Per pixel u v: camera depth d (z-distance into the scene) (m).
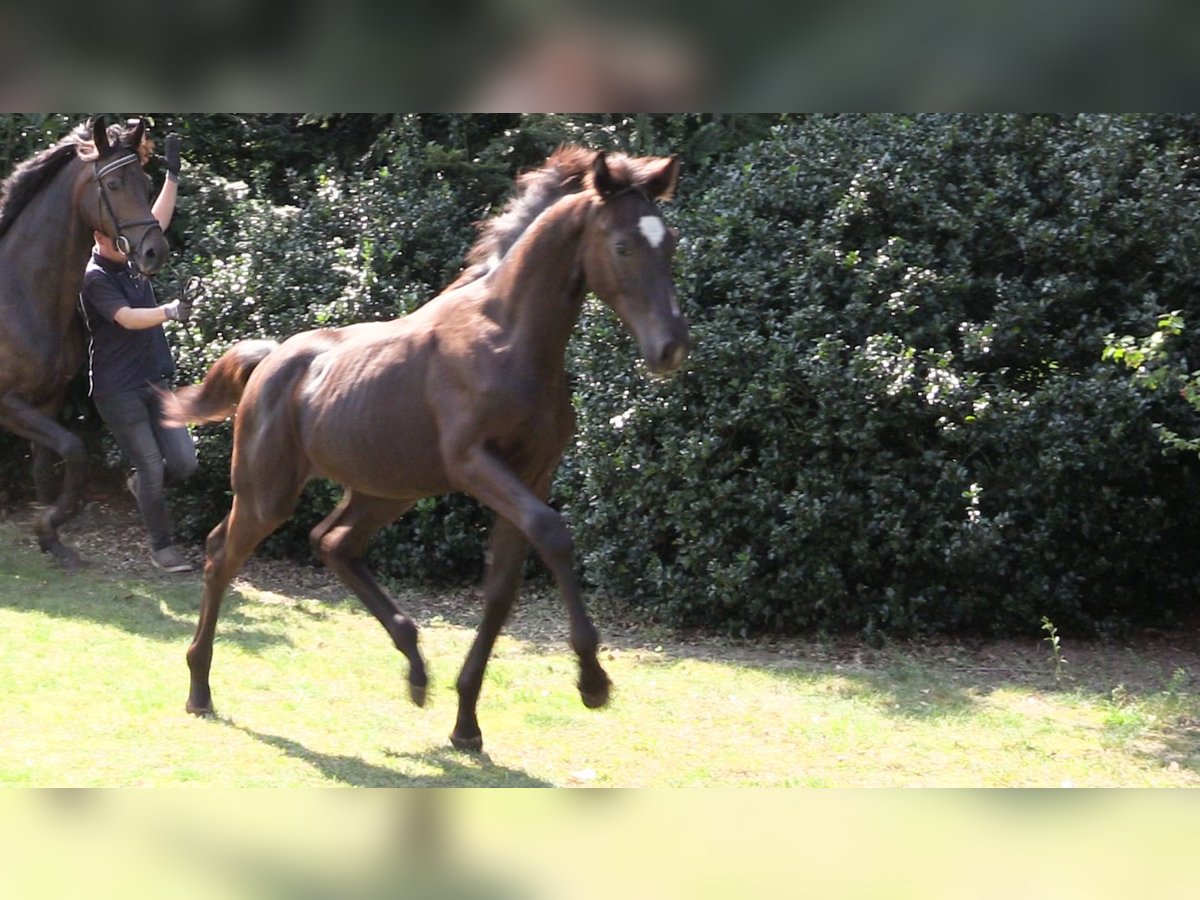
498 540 8.11
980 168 12.11
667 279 7.09
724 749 8.63
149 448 13.23
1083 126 11.84
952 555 11.10
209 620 8.93
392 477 8.08
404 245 14.35
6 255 12.75
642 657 11.21
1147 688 10.41
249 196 16.31
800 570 11.47
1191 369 11.45
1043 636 11.91
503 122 16.22
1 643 10.36
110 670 9.80
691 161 14.94
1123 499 11.67
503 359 7.59
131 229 11.85
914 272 11.47
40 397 13.04
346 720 8.94
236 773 7.66
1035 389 11.73
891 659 11.23
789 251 12.01
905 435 11.46
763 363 11.57
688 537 11.88
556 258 7.50
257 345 9.44
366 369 8.18
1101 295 11.84
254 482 8.79
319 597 13.13
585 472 12.26
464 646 11.38
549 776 7.93
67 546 13.89
